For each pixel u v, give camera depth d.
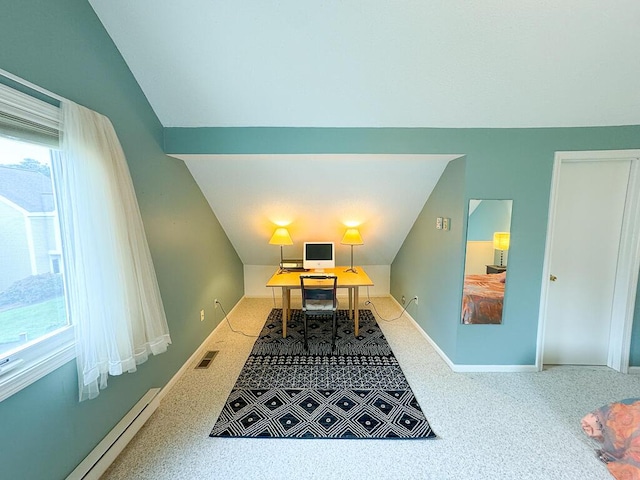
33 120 1.20
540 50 1.71
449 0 1.48
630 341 2.50
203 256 3.03
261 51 1.72
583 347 2.63
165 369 2.25
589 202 2.47
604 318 2.59
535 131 2.30
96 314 1.43
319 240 3.97
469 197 2.36
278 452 1.70
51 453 1.32
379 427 1.89
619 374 2.50
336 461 1.64
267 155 2.35
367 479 1.53
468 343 2.53
